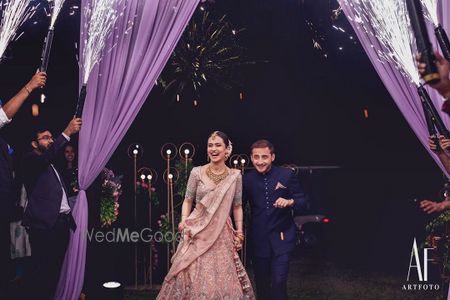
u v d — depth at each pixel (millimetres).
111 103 5363
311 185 9492
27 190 5410
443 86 1761
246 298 4977
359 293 6762
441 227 6133
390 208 10180
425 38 1805
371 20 5180
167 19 5445
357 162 13570
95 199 6258
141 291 6766
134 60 5395
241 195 5160
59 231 5375
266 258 5129
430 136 4375
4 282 4617
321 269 7965
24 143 7707
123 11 5383
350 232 9883
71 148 6801
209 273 4836
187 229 4965
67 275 5363
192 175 5109
